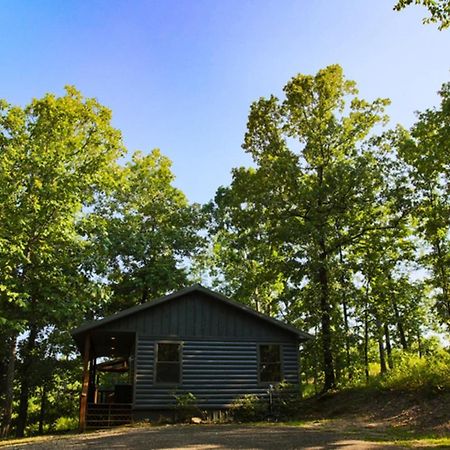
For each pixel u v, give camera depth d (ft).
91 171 68.54
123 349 75.56
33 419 92.99
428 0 33.78
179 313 61.77
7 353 67.51
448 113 62.08
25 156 60.95
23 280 61.16
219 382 60.13
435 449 27.32
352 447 29.22
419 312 98.58
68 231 61.93
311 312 73.51
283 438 34.60
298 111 79.36
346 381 72.38
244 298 110.22
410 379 52.85
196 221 108.78
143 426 51.90
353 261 77.20
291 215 74.64
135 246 98.27
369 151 74.18
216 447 30.55
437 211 66.39
